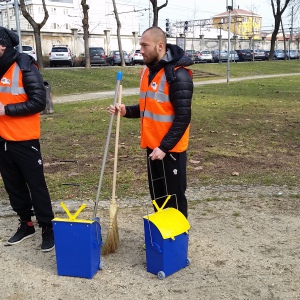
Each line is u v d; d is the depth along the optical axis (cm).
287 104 1394
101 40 4472
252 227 424
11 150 363
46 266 355
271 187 548
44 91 359
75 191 541
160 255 326
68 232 327
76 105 1429
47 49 4006
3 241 405
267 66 3709
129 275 336
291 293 309
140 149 762
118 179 587
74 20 6034
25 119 358
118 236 379
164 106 330
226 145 789
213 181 576
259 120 1068
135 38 5000
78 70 2638
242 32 7862
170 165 344
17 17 1480
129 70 2752
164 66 326
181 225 334
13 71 351
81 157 711
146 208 481
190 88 323
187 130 349
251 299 302
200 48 5016
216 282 324
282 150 750
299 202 493
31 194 374
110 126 356
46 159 700
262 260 357
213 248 379
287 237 401
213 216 454
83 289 318
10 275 341
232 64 3734
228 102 1454
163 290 314
